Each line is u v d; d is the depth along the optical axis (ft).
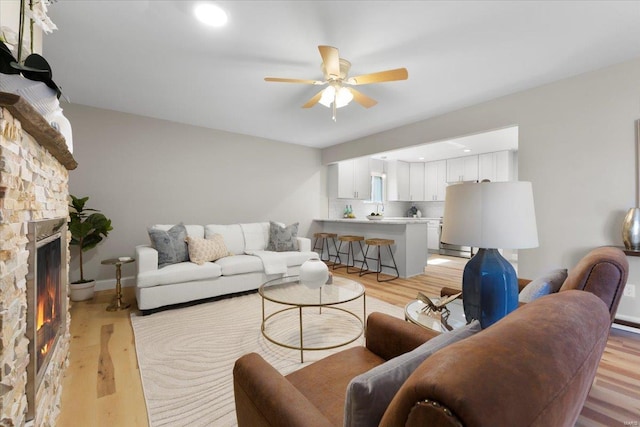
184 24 6.66
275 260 12.15
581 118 8.96
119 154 12.64
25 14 4.32
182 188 14.29
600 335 2.12
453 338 2.64
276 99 11.11
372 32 6.93
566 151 9.23
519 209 3.75
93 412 4.95
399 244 15.23
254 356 3.43
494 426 1.15
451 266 18.06
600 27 6.73
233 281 11.07
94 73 9.03
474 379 1.25
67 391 5.49
